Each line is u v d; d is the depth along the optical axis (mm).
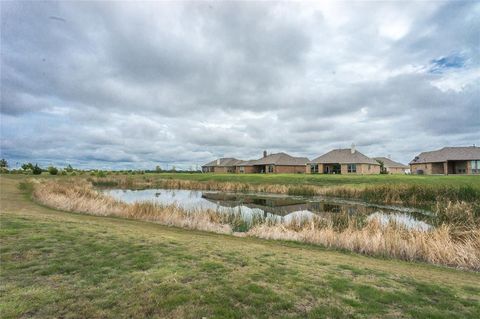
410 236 10234
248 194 29234
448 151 47000
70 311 3854
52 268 5281
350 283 5336
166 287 4684
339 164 49938
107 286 4645
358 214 17266
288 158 64000
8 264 5402
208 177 46250
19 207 14969
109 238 7629
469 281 6469
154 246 7121
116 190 35188
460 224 12945
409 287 5363
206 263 5973
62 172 51375
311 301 4512
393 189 22672
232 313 3998
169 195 29562
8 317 3625
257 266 6035
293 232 11562
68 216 12758
